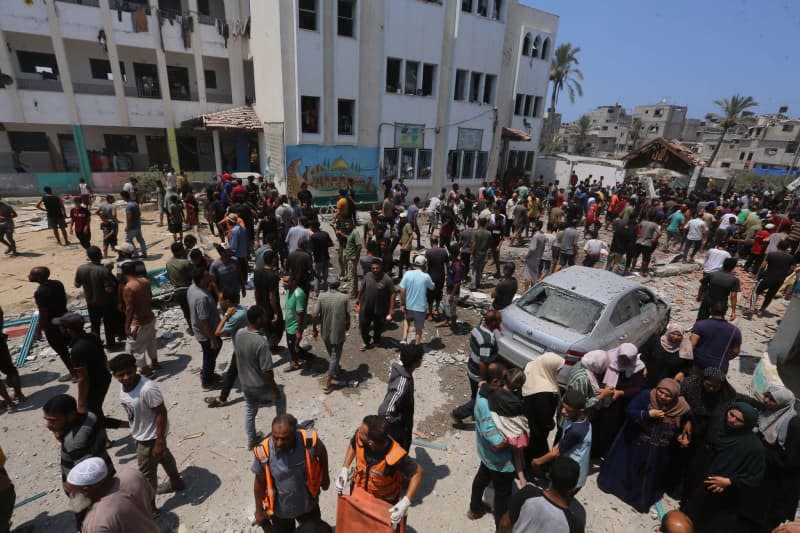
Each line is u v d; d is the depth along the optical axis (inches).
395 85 824.3
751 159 2390.5
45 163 852.6
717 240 540.7
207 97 958.4
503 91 995.9
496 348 202.4
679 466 179.3
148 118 868.0
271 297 267.7
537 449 175.3
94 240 529.7
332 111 752.3
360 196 820.6
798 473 141.9
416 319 286.4
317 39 698.2
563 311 244.5
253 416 192.1
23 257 455.2
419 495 177.0
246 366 182.9
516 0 948.0
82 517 120.1
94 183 834.2
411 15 783.1
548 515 104.6
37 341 287.1
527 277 404.5
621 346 185.3
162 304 345.7
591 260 414.9
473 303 374.6
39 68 829.2
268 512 130.5
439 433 216.4
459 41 853.2
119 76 824.3
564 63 1968.5
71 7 757.9
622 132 3385.8
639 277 474.3
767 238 477.7
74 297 348.8
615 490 177.3
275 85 732.0
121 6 794.2
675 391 158.7
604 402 183.2
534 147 1131.3
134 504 114.7
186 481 179.6
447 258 330.6
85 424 138.0
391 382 167.6
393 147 838.5
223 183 589.6
